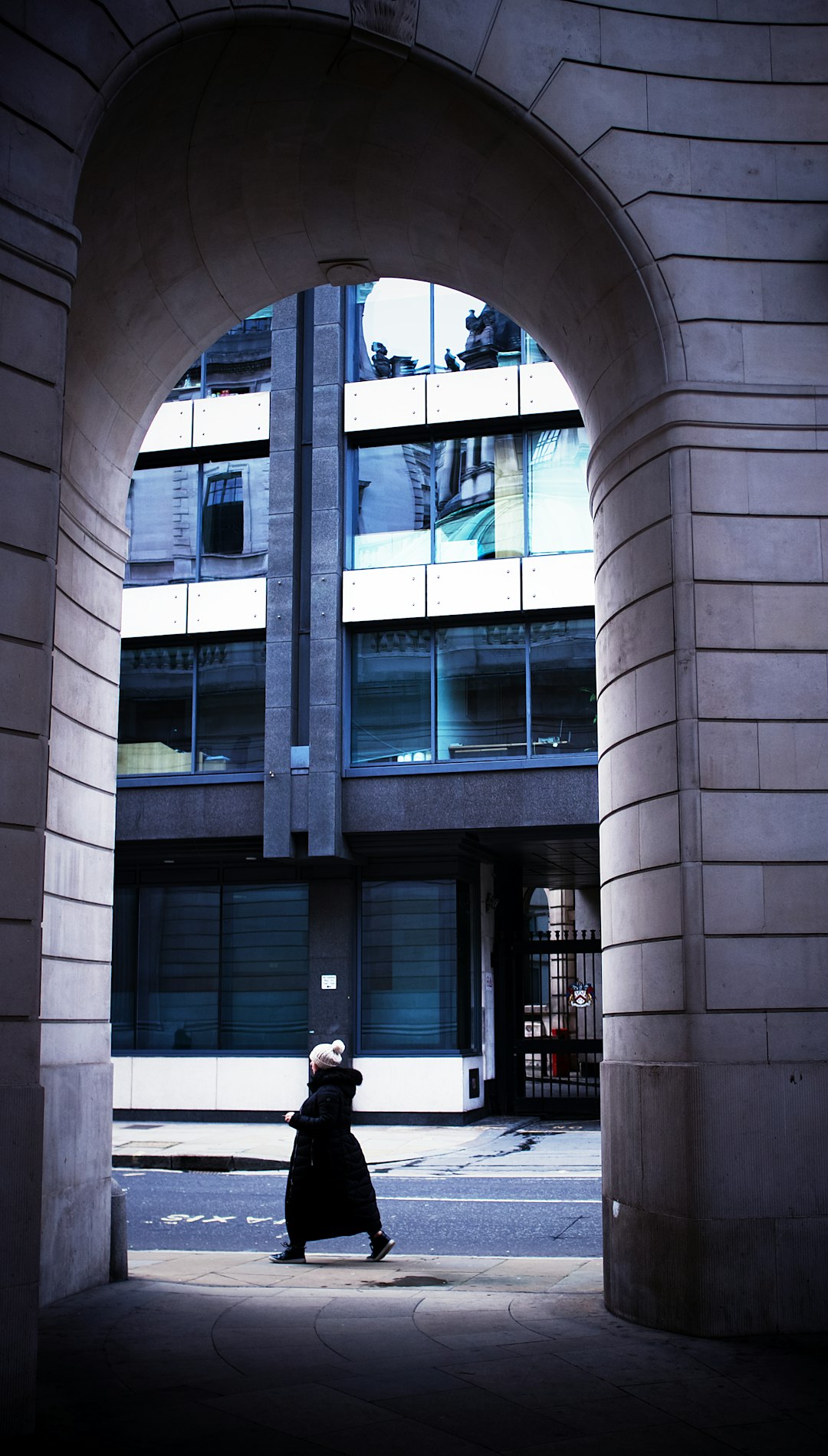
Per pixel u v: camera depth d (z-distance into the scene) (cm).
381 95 866
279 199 993
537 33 859
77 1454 548
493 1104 2458
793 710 820
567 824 2177
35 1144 622
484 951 2483
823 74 887
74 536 978
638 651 876
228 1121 2319
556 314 988
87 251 905
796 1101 777
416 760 2289
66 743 945
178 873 2431
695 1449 558
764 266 865
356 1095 2278
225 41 795
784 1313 758
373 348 2384
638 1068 827
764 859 802
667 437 845
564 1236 1200
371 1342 739
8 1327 598
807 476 845
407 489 2362
